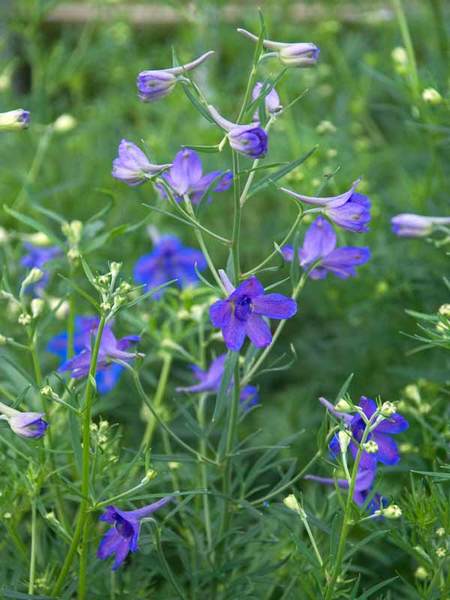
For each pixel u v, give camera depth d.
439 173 0.88
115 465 0.67
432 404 0.69
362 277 0.86
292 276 0.61
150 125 1.10
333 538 0.57
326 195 0.86
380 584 0.58
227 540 0.63
